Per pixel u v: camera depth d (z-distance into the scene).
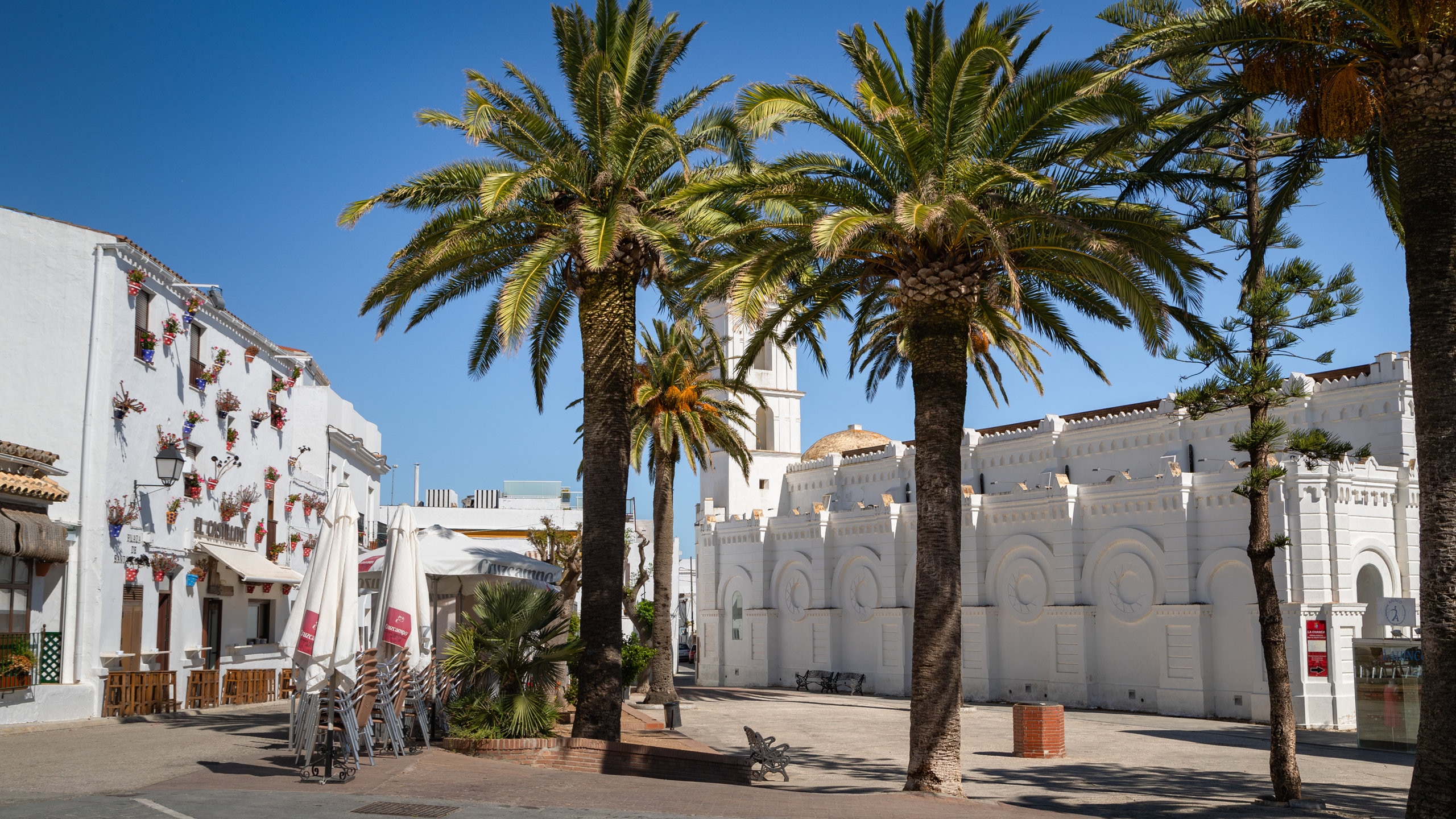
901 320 22.91
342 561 14.12
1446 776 12.02
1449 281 12.47
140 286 25.31
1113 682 42.28
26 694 20.77
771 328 21.03
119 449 24.36
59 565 22.73
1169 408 45.88
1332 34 13.45
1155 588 40.84
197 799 11.58
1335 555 35.69
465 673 18.92
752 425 69.00
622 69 20.45
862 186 17.86
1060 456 51.03
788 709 41.59
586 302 20.27
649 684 40.81
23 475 21.59
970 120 16.72
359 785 13.02
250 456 32.97
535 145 19.88
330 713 13.48
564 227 19.77
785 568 59.53
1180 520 40.19
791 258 17.61
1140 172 17.44
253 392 33.41
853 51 17.31
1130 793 20.22
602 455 19.84
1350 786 21.36
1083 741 29.95
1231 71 16.92
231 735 19.28
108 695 23.16
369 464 49.03
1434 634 12.27
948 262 17.25
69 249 23.73
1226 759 25.69
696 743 23.81
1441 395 12.40
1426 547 12.44
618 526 19.80
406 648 17.34
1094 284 19.09
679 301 23.34
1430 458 12.44
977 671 47.38
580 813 11.93
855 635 54.62
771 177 17.38
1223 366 19.44
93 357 23.61
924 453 17.30
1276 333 19.33
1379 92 13.33
